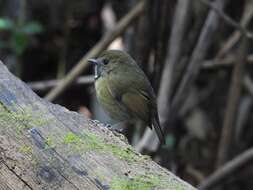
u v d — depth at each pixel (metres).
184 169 13.44
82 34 14.95
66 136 6.00
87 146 5.92
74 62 14.94
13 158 5.82
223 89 14.43
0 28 12.53
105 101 9.16
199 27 11.80
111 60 9.09
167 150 11.96
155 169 5.86
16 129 6.04
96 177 5.61
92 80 13.00
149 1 11.12
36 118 6.18
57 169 5.70
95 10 14.78
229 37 14.07
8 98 6.37
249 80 13.48
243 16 12.79
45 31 14.55
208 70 14.09
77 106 14.67
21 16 12.61
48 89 13.48
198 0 11.10
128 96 8.93
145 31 11.29
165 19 11.19
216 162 12.44
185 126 14.06
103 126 6.47
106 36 11.80
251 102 14.12
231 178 13.01
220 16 11.50
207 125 14.16
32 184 5.70
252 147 13.62
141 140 10.93
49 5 14.26
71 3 13.98
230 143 12.23
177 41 11.11
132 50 11.71
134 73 9.04
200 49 11.38
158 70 11.34
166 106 11.09
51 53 14.88
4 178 5.78
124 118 9.23
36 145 5.90
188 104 14.01
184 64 11.73
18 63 13.35
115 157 5.88
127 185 5.55
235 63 11.95
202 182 12.41
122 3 14.52
